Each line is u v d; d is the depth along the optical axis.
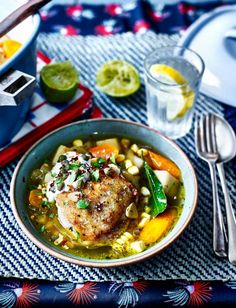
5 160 0.53
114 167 0.48
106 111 0.59
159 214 0.47
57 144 0.51
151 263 0.46
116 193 0.46
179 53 0.60
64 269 0.46
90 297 0.44
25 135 0.54
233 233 0.46
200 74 0.55
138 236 0.46
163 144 0.51
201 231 0.48
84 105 0.57
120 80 0.61
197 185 0.46
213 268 0.46
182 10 0.71
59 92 0.55
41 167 0.50
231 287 0.45
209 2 0.73
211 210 0.50
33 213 0.47
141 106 0.60
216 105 0.60
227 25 0.66
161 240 0.45
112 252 0.45
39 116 0.56
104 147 0.51
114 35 0.67
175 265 0.46
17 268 0.46
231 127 0.56
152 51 0.61
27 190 0.48
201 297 0.44
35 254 0.47
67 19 0.71
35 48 0.51
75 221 0.44
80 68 0.63
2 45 0.52
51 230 0.46
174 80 0.56
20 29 0.52
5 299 0.44
